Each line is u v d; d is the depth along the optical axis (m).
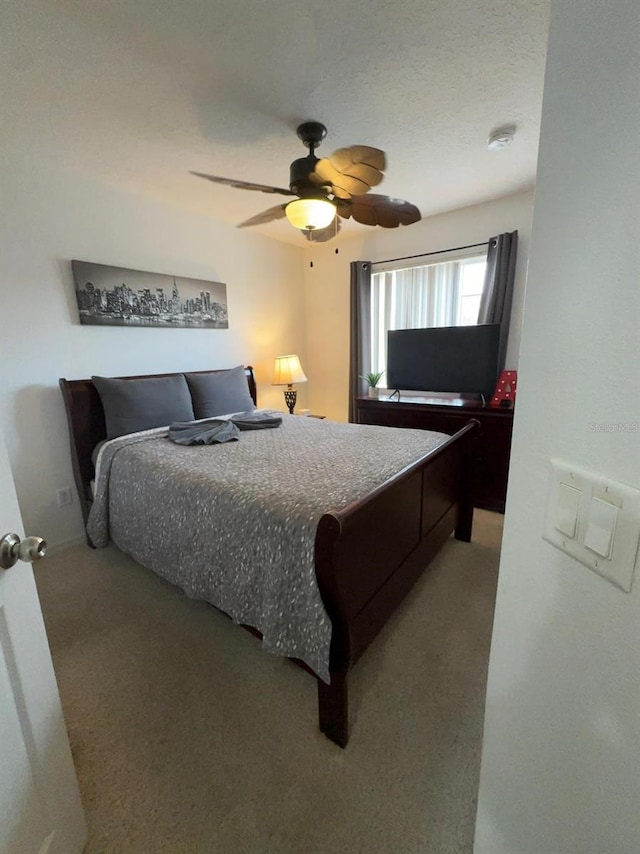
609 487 0.42
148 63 1.47
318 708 1.32
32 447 2.33
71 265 2.40
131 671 1.53
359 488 1.47
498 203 2.96
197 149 2.11
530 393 0.52
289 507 1.33
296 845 0.98
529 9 1.26
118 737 1.26
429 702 1.36
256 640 1.68
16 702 0.74
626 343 0.39
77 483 2.49
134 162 2.25
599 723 0.47
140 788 1.11
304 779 1.13
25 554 0.70
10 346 2.21
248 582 1.38
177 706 1.37
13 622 0.73
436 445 2.10
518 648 0.59
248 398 3.28
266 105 1.74
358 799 1.08
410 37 1.37
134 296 2.72
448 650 1.59
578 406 0.46
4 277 2.15
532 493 0.54
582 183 0.42
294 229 3.53
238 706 1.37
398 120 1.88
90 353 2.55
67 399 2.36
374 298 3.83
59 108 1.72
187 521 1.65
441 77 1.58
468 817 1.03
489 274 2.98
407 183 2.63
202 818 1.04
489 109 1.80
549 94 0.45
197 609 1.89
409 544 1.70
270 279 3.83
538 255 0.49
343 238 3.85
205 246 3.19
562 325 0.47
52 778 0.83
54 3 1.20
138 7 1.23
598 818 0.48
